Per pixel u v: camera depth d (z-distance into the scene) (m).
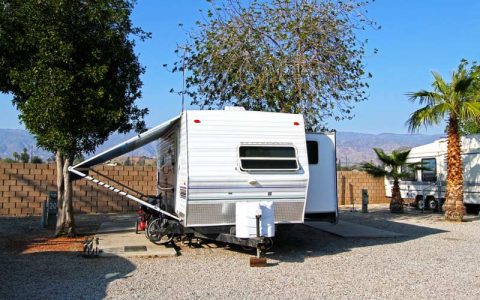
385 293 6.84
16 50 10.59
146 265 8.77
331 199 11.08
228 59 14.77
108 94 11.11
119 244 10.63
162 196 12.41
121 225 14.53
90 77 10.60
